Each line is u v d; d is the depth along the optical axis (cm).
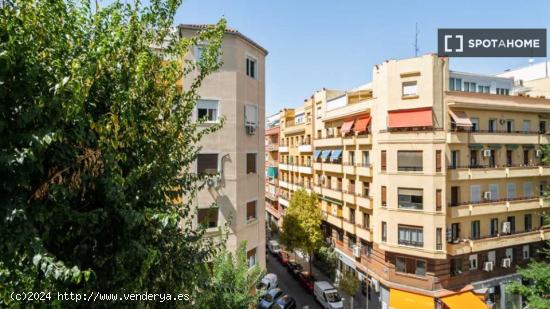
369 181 2312
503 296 2130
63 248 445
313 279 2650
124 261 458
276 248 3519
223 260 1023
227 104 1540
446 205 1948
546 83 2828
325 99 3086
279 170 4281
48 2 416
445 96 1983
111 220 470
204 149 1498
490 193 2089
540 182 2284
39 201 386
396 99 2070
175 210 584
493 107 2075
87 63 415
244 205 1599
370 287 2300
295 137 3800
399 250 2011
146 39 555
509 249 2202
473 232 2069
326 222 3027
